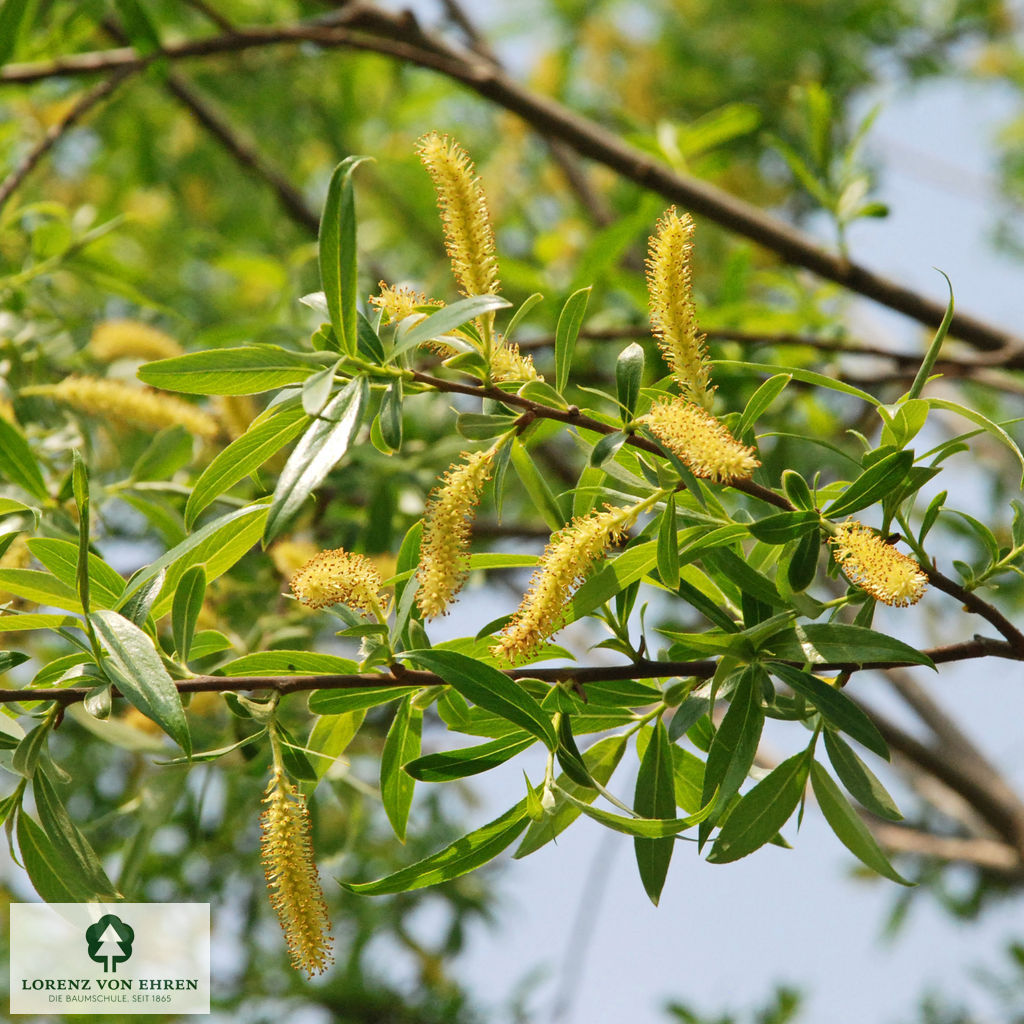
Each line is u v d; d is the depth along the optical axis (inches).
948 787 104.7
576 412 61.7
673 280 61.7
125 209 129.0
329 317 61.1
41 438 69.5
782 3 122.7
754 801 62.0
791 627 61.9
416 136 133.0
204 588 62.4
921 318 89.4
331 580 62.0
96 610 61.9
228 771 70.8
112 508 75.6
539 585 61.2
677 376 61.8
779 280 93.0
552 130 93.0
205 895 93.4
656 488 61.9
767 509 64.9
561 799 62.3
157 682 60.9
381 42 93.9
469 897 113.9
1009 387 94.4
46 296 75.2
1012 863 113.2
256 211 124.2
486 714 63.0
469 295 61.4
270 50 120.6
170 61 88.4
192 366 61.1
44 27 94.5
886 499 62.1
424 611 61.0
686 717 62.0
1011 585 109.4
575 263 109.5
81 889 62.0
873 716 104.7
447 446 79.7
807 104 88.4
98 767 92.4
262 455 61.9
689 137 96.8
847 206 87.4
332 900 108.9
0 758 62.1
